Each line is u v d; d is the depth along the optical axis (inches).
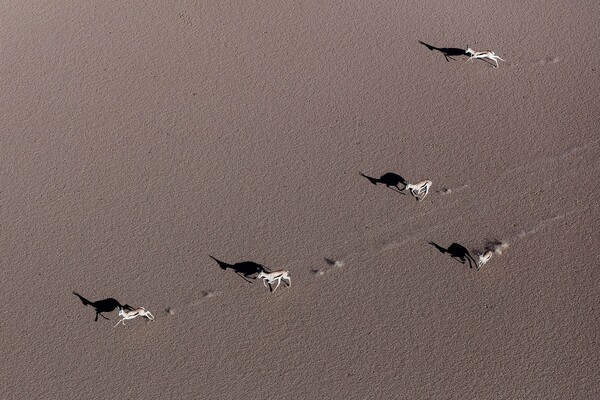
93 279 994.7
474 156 1111.6
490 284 976.9
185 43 1299.2
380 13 1344.7
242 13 1350.9
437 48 1273.4
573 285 970.1
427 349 922.7
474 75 1229.1
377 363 912.9
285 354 924.0
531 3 1349.7
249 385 899.4
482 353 917.2
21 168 1125.7
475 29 1304.1
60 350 934.4
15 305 975.6
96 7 1373.0
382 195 1068.5
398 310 957.2
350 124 1163.3
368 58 1263.5
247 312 960.3
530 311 950.4
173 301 970.1
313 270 994.7
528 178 1081.4
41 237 1042.1
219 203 1071.0
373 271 992.9
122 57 1279.5
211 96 1211.9
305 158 1121.4
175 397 892.6
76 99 1217.4
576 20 1311.5
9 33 1328.7
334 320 951.0
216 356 924.6
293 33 1311.5
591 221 1031.6
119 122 1179.9
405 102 1192.2
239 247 1019.9
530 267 989.2
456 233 1025.5
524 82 1215.6
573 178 1079.6
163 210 1064.8
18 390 902.4
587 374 893.2
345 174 1098.1
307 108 1189.7
